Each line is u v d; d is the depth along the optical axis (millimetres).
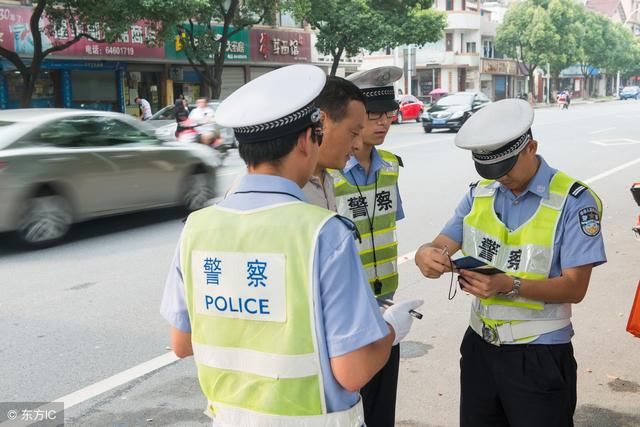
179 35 22375
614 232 7477
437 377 3912
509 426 2371
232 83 28359
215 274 1547
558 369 2156
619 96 66062
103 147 7871
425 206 9125
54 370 4141
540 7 49375
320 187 2203
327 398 1482
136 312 5211
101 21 17281
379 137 2570
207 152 9383
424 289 5617
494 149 2076
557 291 2078
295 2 22531
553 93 59812
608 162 13180
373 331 1431
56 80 22547
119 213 8102
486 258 2240
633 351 4227
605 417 3418
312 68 1604
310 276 1440
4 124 7230
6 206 6895
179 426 3441
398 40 28312
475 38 49562
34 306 5367
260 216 1516
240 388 1532
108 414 3580
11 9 20188
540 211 2150
